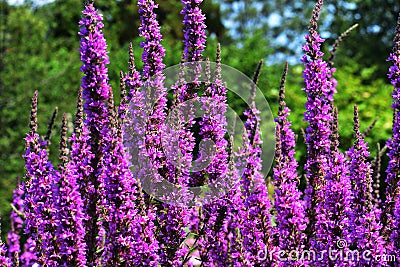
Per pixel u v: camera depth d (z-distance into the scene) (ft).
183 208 11.07
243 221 10.69
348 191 11.16
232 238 10.44
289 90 32.48
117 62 33.94
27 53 47.67
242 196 10.87
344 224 11.20
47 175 10.99
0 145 42.98
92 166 10.69
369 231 11.16
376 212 11.75
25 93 44.86
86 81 10.48
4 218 37.99
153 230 11.32
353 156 11.89
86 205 10.66
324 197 11.43
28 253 12.02
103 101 10.58
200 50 12.00
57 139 39.19
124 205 10.28
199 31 11.94
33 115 11.09
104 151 10.38
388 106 31.42
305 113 11.35
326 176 11.39
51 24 50.26
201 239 11.59
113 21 55.62
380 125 29.37
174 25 52.60
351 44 81.71
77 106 10.71
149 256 10.57
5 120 44.19
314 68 11.25
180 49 31.55
